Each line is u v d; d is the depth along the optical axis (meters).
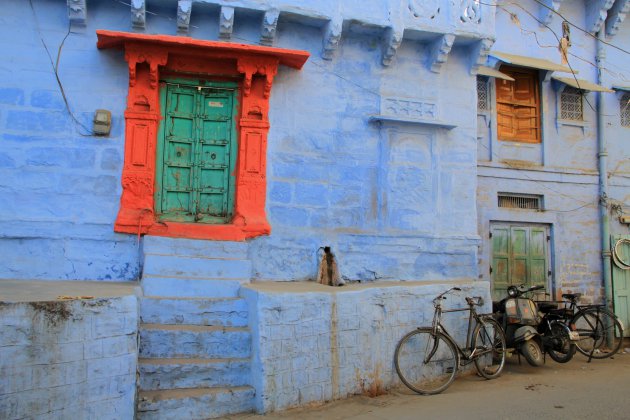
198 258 6.59
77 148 6.89
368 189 7.93
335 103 7.89
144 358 5.50
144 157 7.05
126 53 6.86
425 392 6.35
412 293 7.09
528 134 10.21
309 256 7.54
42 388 4.24
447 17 8.12
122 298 4.89
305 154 7.68
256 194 7.38
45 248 6.66
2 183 6.62
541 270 10.00
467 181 8.44
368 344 6.42
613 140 10.70
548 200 10.08
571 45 10.62
